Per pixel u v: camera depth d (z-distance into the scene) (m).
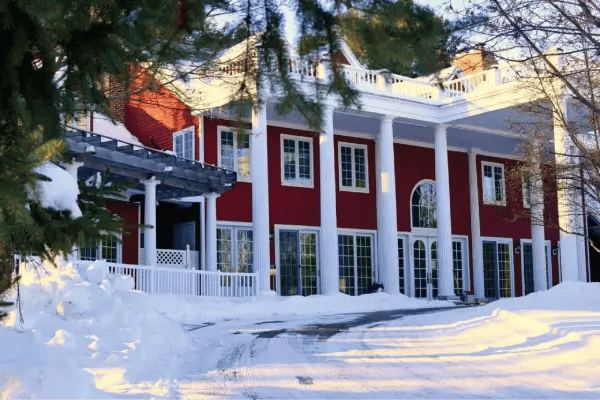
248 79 4.78
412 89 30.50
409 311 20.50
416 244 33.41
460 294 34.16
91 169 20.12
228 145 27.97
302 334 13.80
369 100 28.28
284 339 12.86
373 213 31.97
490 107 28.45
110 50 4.30
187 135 27.64
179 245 27.94
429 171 34.25
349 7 4.21
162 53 4.87
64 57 4.37
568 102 18.19
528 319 13.88
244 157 28.48
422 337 12.77
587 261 35.69
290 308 22.88
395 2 4.13
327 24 4.33
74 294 11.89
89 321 10.75
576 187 18.08
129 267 19.78
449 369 8.95
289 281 29.25
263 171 25.98
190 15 4.43
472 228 35.12
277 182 29.28
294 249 29.59
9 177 4.03
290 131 29.84
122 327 10.80
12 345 7.12
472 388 7.61
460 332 13.36
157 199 25.44
